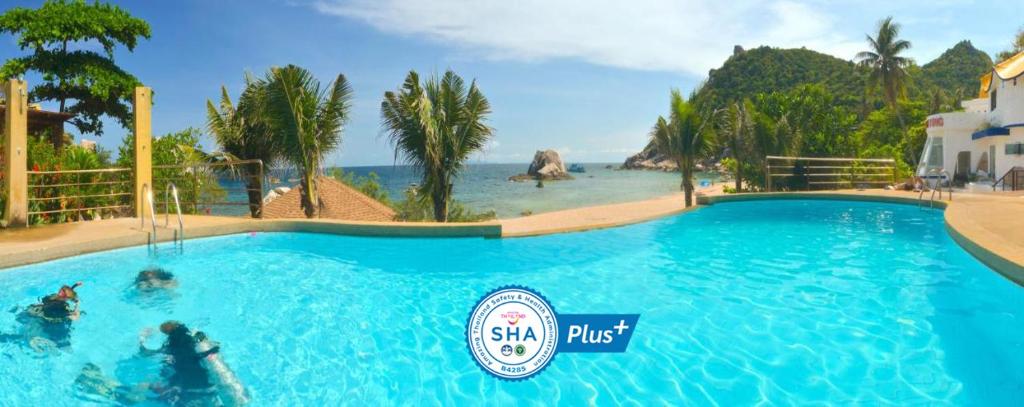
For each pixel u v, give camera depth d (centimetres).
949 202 1388
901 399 388
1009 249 706
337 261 885
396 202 2464
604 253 938
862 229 1183
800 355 471
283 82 1272
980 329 526
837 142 2967
